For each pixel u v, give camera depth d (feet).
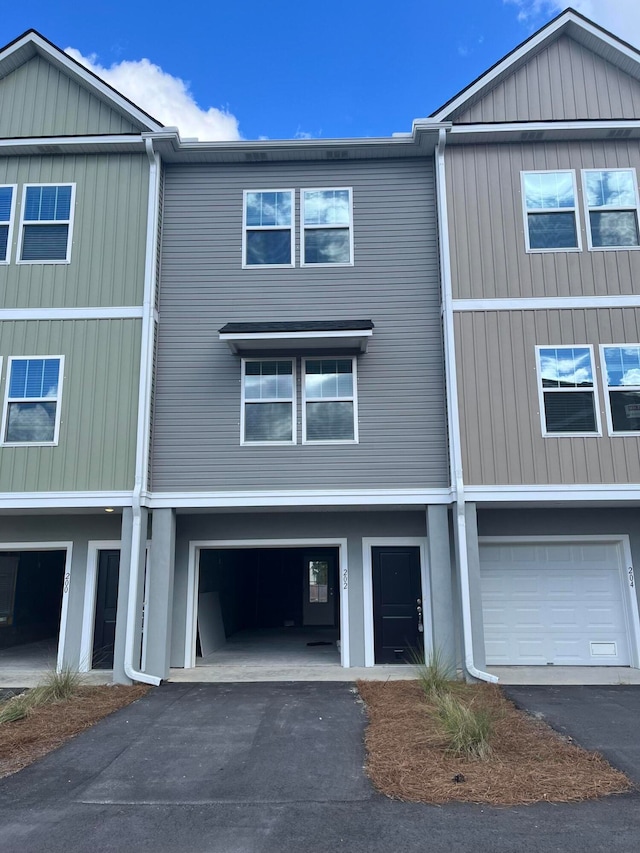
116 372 32.89
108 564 35.94
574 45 35.35
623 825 14.66
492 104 34.50
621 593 34.86
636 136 34.06
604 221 33.55
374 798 16.49
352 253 34.88
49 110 35.50
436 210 35.04
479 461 31.19
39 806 16.30
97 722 23.97
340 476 32.58
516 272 32.94
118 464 31.96
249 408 33.55
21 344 33.22
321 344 33.09
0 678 32.58
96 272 33.86
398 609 34.83
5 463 32.09
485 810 15.58
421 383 33.45
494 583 35.19
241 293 34.58
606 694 27.71
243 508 33.19
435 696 25.34
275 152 35.17
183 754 20.26
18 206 34.55
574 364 32.09
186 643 34.63
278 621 54.54
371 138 34.60
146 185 34.73
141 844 14.11
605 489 30.76
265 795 16.85
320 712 24.93
